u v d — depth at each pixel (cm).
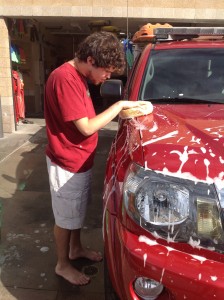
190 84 307
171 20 778
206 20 771
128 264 172
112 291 211
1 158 622
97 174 536
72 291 271
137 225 174
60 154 245
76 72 233
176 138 193
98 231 358
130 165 188
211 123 220
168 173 170
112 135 805
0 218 348
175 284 162
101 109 1212
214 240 163
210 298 158
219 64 318
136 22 821
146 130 213
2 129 779
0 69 800
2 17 773
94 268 297
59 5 759
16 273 291
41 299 263
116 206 194
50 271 293
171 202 168
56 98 231
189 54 327
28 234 350
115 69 231
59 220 263
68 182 250
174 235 167
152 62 325
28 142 745
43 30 1154
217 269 161
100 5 760
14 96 855
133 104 243
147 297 173
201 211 164
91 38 225
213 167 168
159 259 165
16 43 1012
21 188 477
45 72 1238
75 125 231
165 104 290
